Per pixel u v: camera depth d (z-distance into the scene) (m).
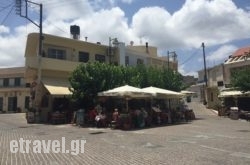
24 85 57.22
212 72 47.00
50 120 29.44
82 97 25.83
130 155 11.17
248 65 39.41
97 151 12.16
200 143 13.95
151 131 19.72
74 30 41.62
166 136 16.84
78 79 26.20
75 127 23.23
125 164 9.69
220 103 43.66
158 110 26.12
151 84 32.47
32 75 34.00
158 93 25.06
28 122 28.12
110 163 9.88
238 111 31.52
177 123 26.31
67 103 31.80
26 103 56.12
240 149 12.14
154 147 13.00
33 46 33.78
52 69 32.59
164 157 10.66
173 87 34.50
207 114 40.22
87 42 36.75
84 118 25.08
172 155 11.01
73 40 35.31
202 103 49.91
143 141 14.94
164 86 33.69
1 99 58.16
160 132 19.00
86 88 26.02
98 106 24.73
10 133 19.06
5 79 58.84
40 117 29.67
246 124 24.69
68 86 31.69
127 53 42.06
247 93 33.09
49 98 30.91
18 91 56.50
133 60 43.12
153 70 34.25
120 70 28.56
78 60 35.88
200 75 58.56
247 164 9.37
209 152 11.54
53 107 31.12
